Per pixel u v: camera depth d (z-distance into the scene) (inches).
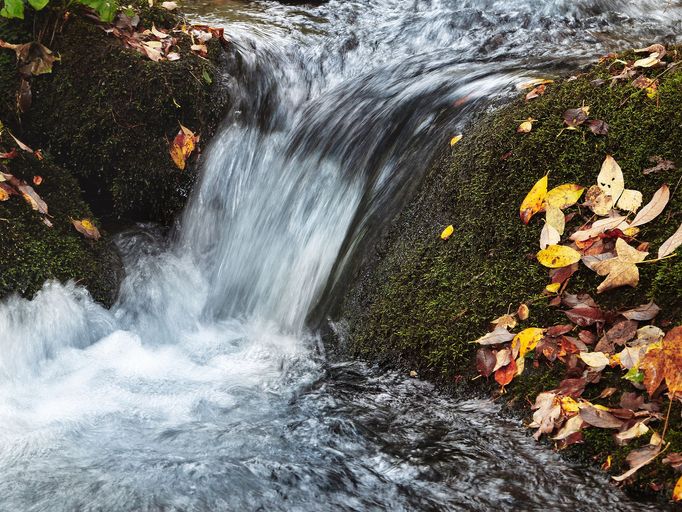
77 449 113.7
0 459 111.0
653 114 129.3
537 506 96.2
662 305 110.2
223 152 182.1
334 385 128.9
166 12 193.3
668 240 114.6
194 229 179.8
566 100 139.4
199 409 124.9
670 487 94.5
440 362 125.3
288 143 181.8
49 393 133.1
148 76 172.6
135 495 101.0
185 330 161.5
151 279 168.1
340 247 154.1
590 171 128.5
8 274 145.5
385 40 209.8
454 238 135.6
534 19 216.1
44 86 172.2
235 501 99.5
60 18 173.0
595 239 120.3
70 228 161.6
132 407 126.8
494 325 121.8
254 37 201.8
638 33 206.2
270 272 164.2
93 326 152.3
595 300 116.3
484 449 107.7
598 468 101.3
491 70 171.9
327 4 240.1
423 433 112.7
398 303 135.9
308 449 110.6
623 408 103.5
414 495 99.6
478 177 137.6
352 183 162.7
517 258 126.8
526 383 114.7
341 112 176.6
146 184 178.5
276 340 150.3
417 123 159.6
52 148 175.2
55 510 98.7
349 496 100.0
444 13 221.0
